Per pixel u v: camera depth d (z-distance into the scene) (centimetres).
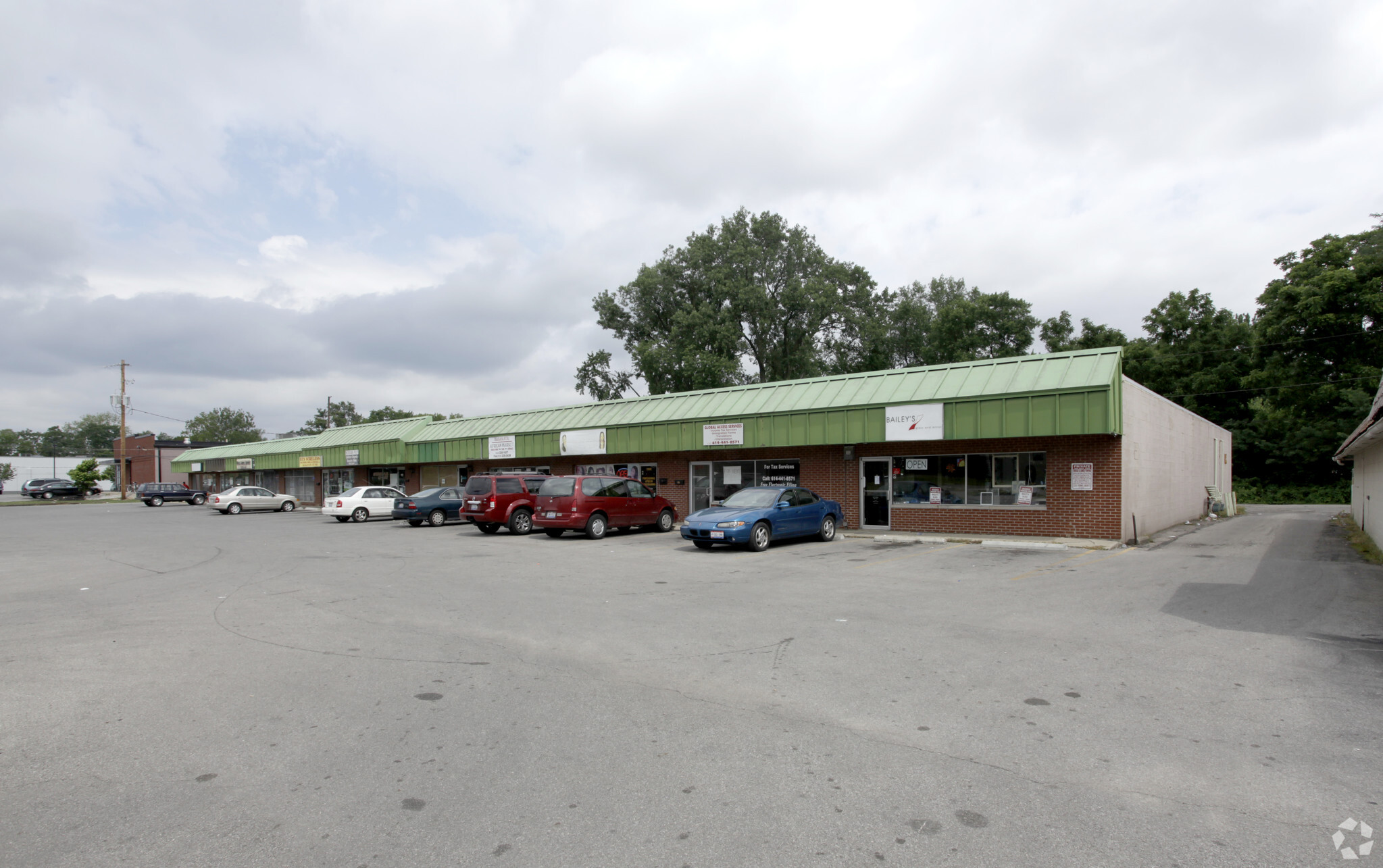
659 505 2109
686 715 521
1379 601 922
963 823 361
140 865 330
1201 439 2709
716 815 373
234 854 340
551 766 436
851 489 2041
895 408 1858
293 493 4694
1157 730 482
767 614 871
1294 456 4156
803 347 4462
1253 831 350
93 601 1022
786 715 520
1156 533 1928
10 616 916
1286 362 4059
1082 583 1083
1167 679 593
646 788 405
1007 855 330
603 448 2569
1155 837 345
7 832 363
